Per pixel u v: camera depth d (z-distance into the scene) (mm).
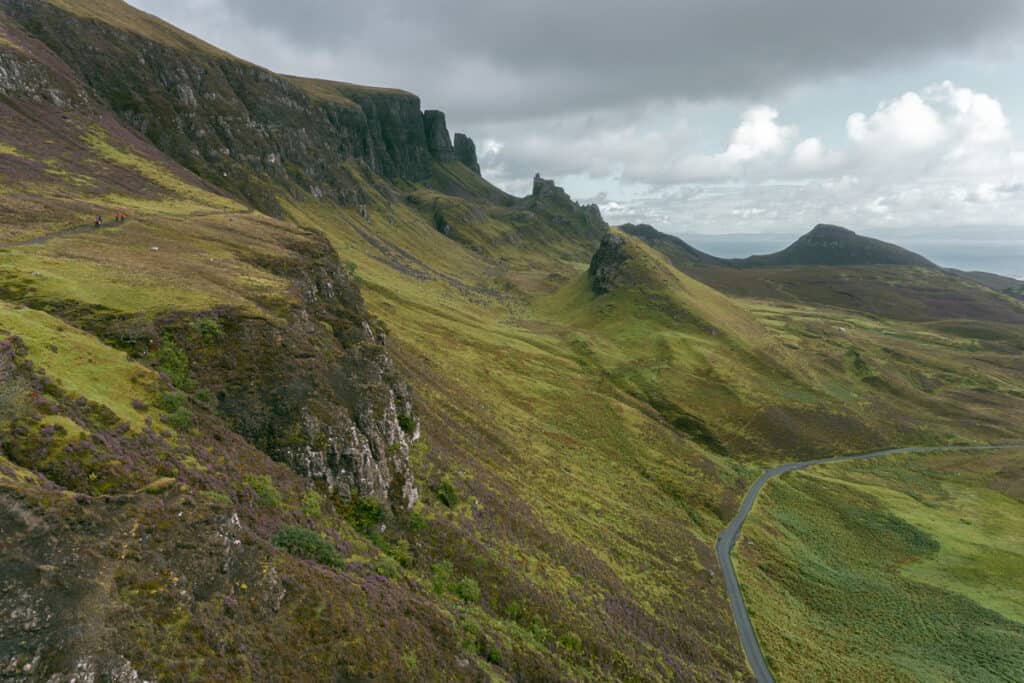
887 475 178000
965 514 151125
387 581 40719
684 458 158750
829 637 89875
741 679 72188
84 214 90375
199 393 45781
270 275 76250
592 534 89750
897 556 125438
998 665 84812
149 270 62812
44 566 21375
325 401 52906
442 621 39969
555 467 112938
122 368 41594
